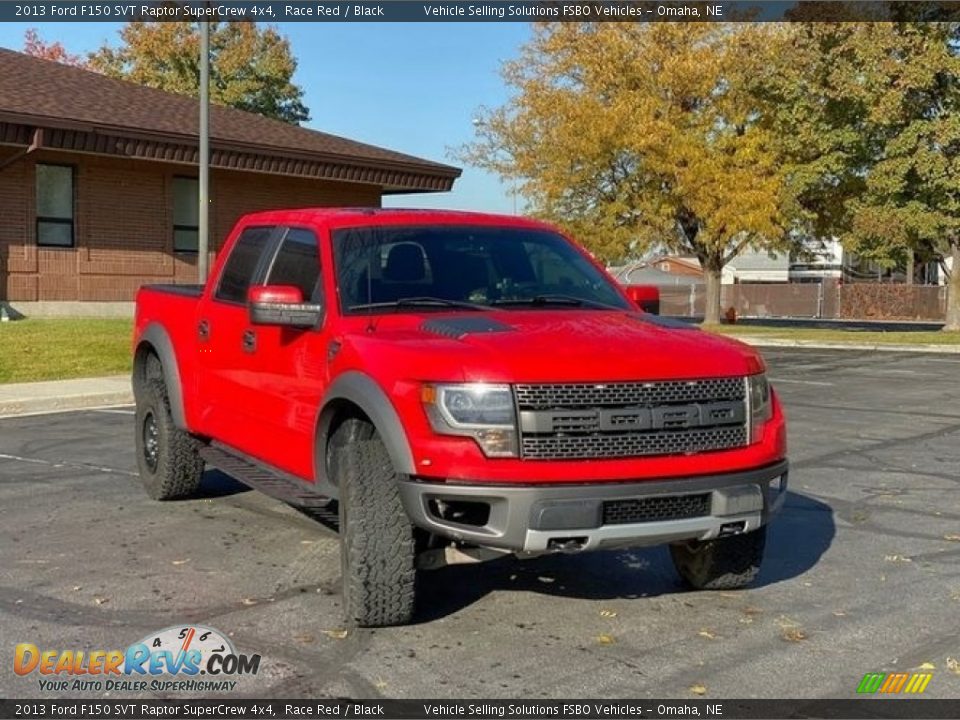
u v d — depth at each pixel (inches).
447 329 201.0
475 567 246.7
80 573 239.9
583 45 1273.4
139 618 208.8
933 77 1107.3
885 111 1107.9
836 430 477.1
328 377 211.0
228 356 262.8
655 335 204.2
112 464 376.5
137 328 327.9
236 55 1811.0
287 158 941.2
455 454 181.0
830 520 299.4
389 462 196.2
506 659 188.4
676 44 1238.9
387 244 235.3
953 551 266.2
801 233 1418.6
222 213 983.6
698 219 1286.9
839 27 1125.7
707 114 1234.6
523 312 220.5
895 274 2687.0
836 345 1089.4
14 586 229.9
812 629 205.9
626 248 1250.0
